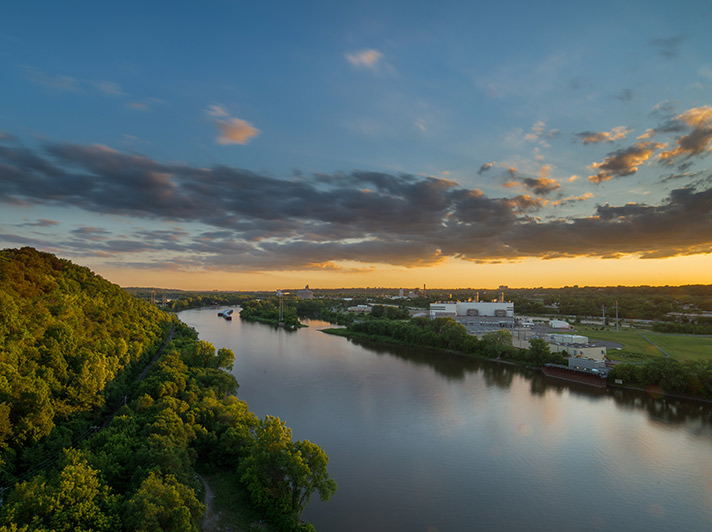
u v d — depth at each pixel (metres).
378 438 119.44
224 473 89.62
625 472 101.19
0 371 84.38
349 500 87.62
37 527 52.56
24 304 125.00
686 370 160.50
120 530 56.97
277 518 74.50
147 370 158.88
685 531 79.75
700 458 108.81
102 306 177.62
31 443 79.31
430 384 179.00
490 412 142.88
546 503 88.06
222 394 131.75
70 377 105.12
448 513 83.88
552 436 122.56
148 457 74.06
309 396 158.00
